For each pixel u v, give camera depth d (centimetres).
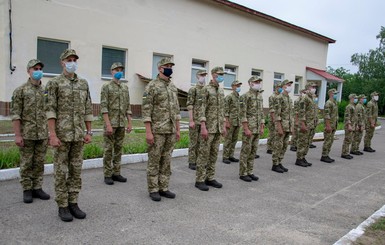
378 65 4053
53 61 1251
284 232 406
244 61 1977
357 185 661
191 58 1692
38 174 474
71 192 416
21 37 1153
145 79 1478
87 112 429
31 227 380
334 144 1258
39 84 470
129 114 598
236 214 459
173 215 441
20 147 458
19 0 1138
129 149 770
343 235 407
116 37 1399
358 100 1050
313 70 2466
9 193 492
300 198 552
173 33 1600
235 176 679
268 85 2170
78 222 401
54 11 1218
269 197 547
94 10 1322
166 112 492
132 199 495
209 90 564
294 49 2350
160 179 514
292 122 750
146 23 1493
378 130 1931
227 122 788
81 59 1305
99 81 1362
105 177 571
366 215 486
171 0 1573
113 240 358
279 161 748
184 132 1151
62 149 398
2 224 384
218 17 1795
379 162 934
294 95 2411
